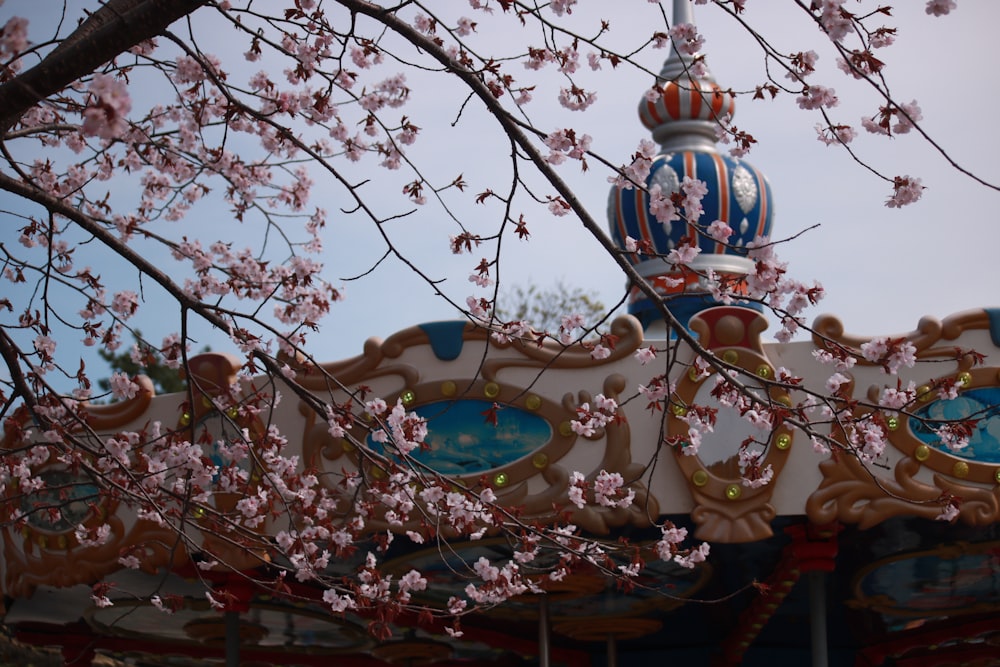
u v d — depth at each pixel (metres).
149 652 23.69
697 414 10.12
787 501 15.15
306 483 11.73
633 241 8.45
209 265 9.77
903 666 26.52
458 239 9.02
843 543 17.67
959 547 17.61
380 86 9.78
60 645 22.73
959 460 15.04
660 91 8.68
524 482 15.41
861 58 7.66
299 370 15.79
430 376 15.71
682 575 19.20
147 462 11.20
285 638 23.53
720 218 20.64
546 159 8.23
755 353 15.22
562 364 15.51
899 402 9.87
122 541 16.50
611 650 22.92
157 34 8.12
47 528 17.03
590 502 15.23
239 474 10.93
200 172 10.84
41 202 8.73
